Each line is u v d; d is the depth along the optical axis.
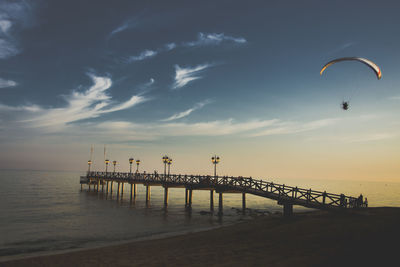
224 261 12.43
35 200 55.47
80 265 13.69
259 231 19.67
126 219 33.50
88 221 31.83
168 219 33.81
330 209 22.06
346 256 10.98
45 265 13.98
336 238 14.34
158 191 103.06
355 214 20.59
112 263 13.73
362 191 150.38
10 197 60.84
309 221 20.70
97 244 21.06
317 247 13.21
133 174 57.28
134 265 13.04
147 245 18.41
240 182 32.78
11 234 24.62
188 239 19.67
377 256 10.48
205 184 37.06
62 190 85.62
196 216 36.69
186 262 12.81
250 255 13.15
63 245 20.78
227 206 53.84
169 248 16.83
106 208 44.22
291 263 10.98
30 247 20.16
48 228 27.53
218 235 20.14
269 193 28.02
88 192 78.31
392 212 21.47
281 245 14.63
